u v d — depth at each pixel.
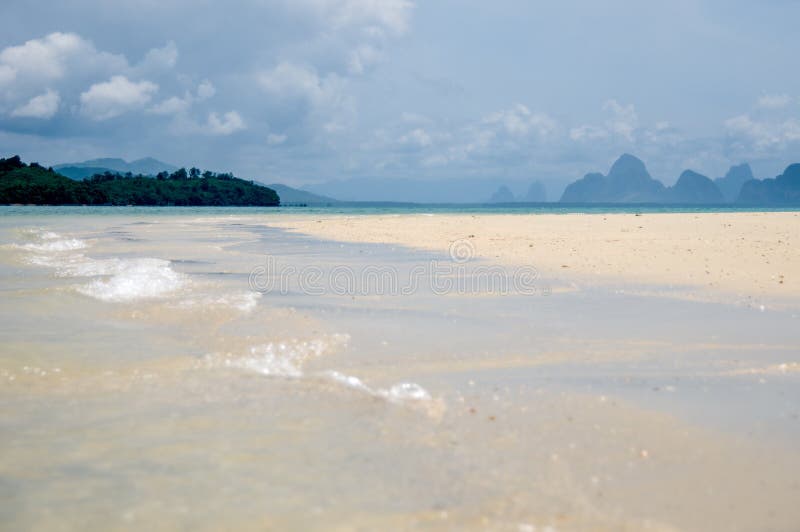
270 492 3.61
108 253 17.94
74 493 3.56
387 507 3.46
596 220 31.88
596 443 4.47
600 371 6.35
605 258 15.04
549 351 7.14
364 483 3.75
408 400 5.39
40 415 4.88
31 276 12.45
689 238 19.41
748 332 7.95
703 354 6.97
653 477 3.95
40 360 6.55
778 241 17.81
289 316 8.97
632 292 10.86
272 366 6.48
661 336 7.80
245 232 28.44
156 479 3.75
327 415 4.96
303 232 28.11
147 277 12.45
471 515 3.40
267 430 4.60
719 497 3.71
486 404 5.29
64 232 27.97
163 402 5.25
